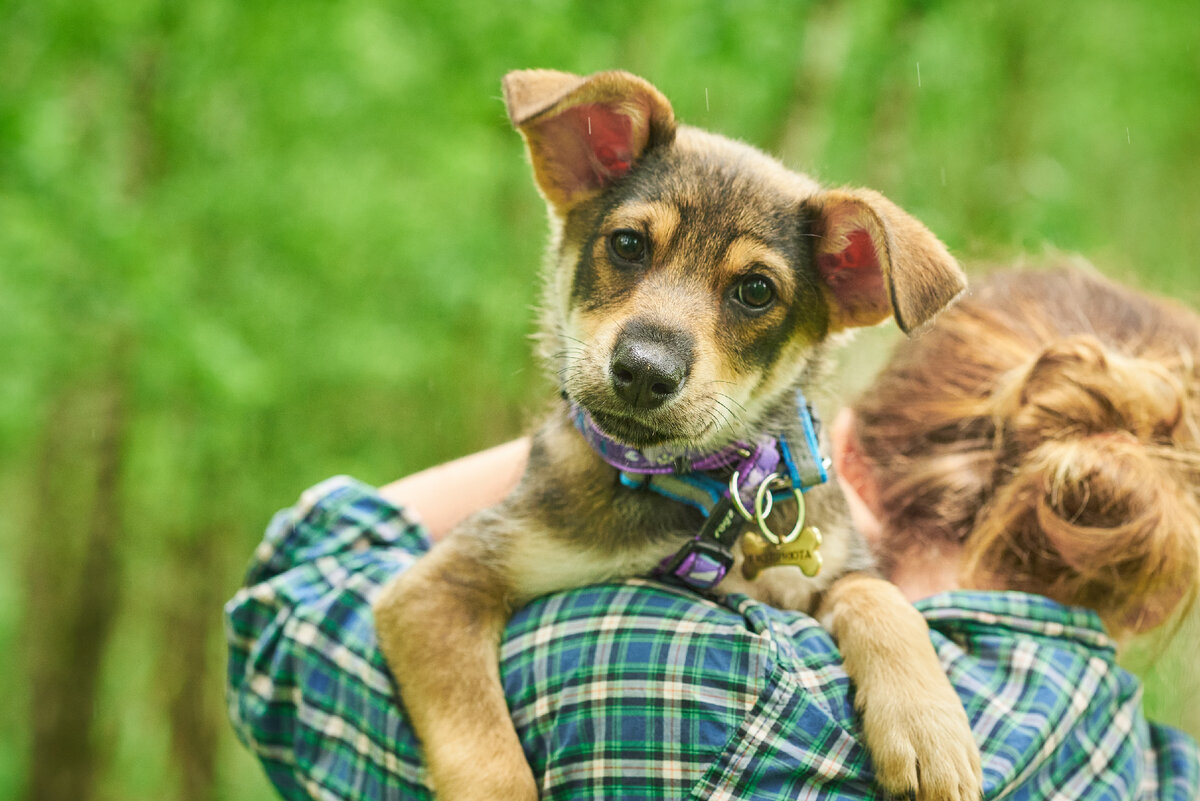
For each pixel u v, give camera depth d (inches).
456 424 428.5
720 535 89.6
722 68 335.9
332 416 431.5
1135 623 87.8
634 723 72.9
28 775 357.4
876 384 102.9
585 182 112.4
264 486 408.5
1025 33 437.7
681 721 71.9
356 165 373.7
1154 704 103.3
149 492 409.1
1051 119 468.1
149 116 316.5
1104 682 78.8
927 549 94.1
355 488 101.4
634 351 93.5
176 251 322.0
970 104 436.8
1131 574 83.1
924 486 94.3
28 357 293.0
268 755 90.8
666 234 103.3
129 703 463.5
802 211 106.0
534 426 111.1
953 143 439.5
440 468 114.3
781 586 95.9
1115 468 83.0
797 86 330.6
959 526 92.4
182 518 404.2
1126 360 88.7
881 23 350.6
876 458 99.9
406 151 374.3
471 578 94.2
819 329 110.1
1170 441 86.6
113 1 282.4
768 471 91.6
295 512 100.0
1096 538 82.0
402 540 100.8
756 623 75.8
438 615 91.2
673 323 97.0
